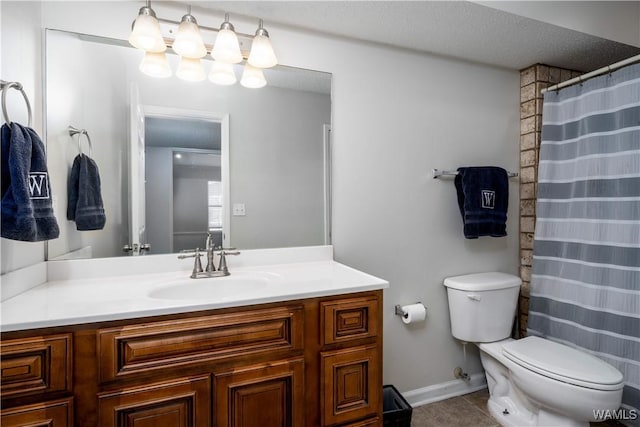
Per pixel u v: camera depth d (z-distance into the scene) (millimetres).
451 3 1458
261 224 1640
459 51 1917
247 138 1610
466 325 1854
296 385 1123
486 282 1876
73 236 1334
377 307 1261
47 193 1037
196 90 1530
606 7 1737
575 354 1572
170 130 1493
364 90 1794
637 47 1876
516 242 2203
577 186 1834
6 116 939
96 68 1370
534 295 2020
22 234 913
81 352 894
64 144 1318
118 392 920
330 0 1424
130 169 1434
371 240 1825
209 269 1434
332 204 1745
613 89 1688
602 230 1716
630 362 1591
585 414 1364
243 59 1554
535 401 1544
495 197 1951
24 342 843
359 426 1221
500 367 1818
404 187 1893
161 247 1481
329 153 1737
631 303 1596
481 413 1819
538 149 2102
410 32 1703
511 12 1533
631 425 1613
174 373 980
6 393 829
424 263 1944
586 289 1766
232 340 1042
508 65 2113
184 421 986
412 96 1899
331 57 1723
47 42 1288
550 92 1966
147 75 1445
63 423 873
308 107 1697
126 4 1402
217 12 1505
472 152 2062
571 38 1770
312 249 1707
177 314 983
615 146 1678
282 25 1624
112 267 1383
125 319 930
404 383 1895
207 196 1556
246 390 1057
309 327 1152
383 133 1839
